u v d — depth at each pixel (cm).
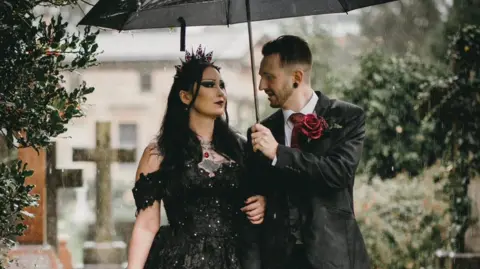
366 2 529
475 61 936
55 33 480
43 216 921
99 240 1020
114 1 496
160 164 496
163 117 505
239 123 1702
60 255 1220
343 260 480
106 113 2362
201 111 501
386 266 998
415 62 1231
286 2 552
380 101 1203
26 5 478
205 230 492
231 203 500
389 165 1181
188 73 503
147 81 2370
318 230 482
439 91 956
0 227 489
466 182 962
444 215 1018
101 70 2356
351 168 487
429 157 1155
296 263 491
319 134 486
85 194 1920
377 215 1028
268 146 483
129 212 2069
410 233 1015
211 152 503
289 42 502
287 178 494
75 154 1012
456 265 946
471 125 948
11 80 473
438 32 1666
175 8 555
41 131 478
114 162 1018
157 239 497
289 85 501
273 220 494
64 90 488
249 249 498
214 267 488
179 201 493
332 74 1277
